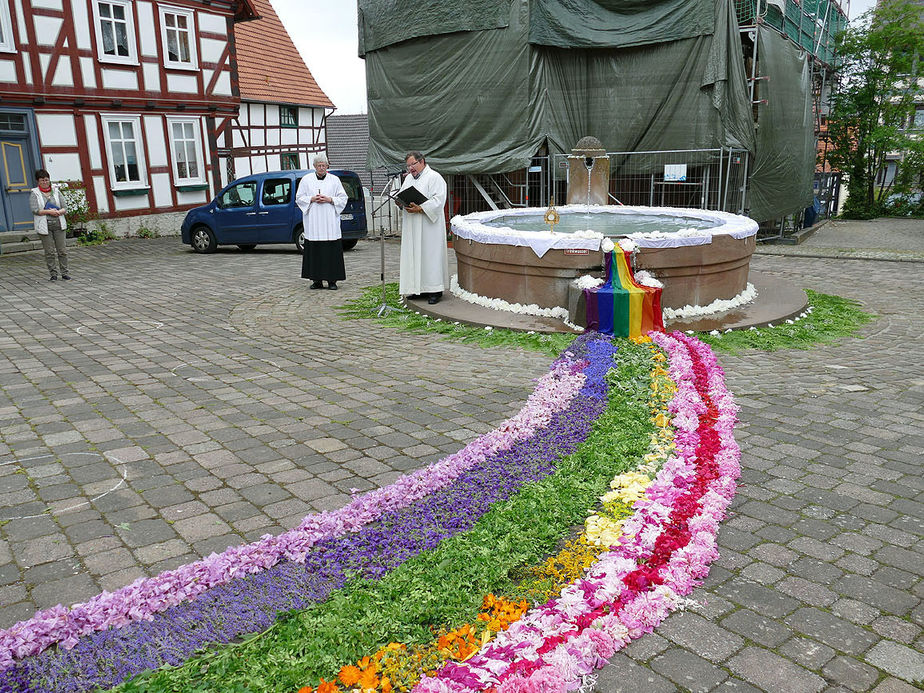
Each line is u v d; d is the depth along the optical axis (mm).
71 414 5215
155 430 4883
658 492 3664
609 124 15484
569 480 3826
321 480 4070
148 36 19344
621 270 7348
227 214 15328
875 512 3674
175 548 3338
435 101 16234
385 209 18812
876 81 23047
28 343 7496
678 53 14562
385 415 5152
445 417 5102
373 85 17062
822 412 5145
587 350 6305
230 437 4742
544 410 4836
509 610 2715
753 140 14648
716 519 3488
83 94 17938
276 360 6738
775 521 3582
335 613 2699
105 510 3711
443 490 3736
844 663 2553
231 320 8648
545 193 16672
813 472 4156
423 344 7250
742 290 8508
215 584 2934
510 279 8148
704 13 14148
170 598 2816
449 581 2889
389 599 2793
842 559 3232
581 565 3055
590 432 4535
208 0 20859
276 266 13422
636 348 6355
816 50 19984
